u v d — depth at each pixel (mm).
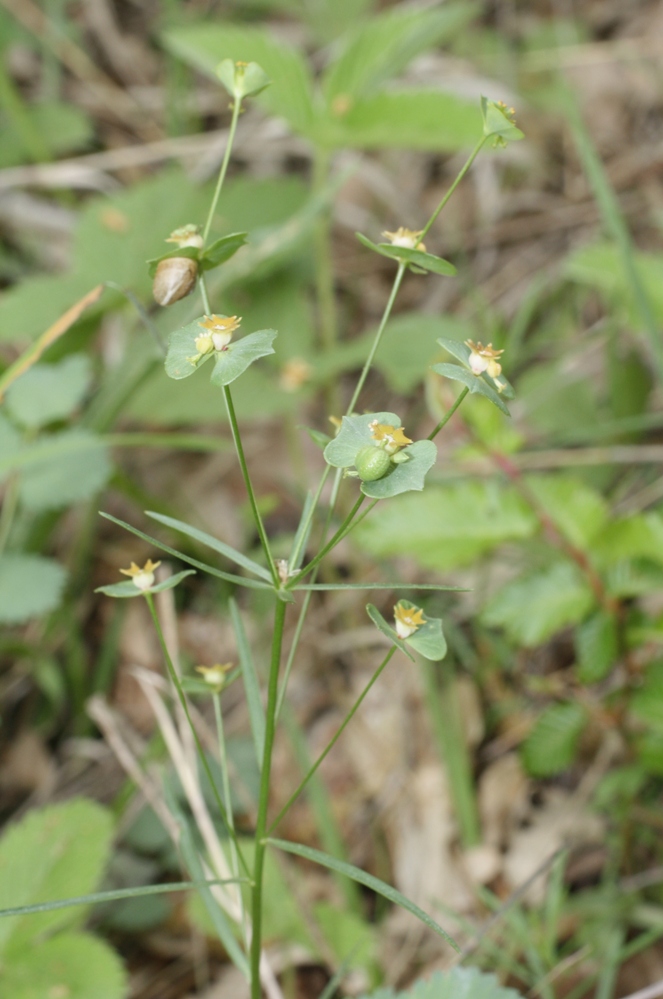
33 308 904
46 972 567
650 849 720
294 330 975
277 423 1062
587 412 968
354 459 446
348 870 472
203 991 682
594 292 1106
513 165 1263
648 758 626
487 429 623
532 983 613
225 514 1006
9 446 688
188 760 584
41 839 597
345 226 1229
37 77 1302
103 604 948
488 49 1330
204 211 1002
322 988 677
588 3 1373
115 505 992
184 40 859
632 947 583
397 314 1176
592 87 1316
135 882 717
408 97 836
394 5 1339
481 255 1197
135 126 1310
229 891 575
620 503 914
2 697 867
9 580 672
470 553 646
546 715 652
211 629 928
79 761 837
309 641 905
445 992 529
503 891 727
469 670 846
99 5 1345
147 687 591
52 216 1164
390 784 811
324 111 864
